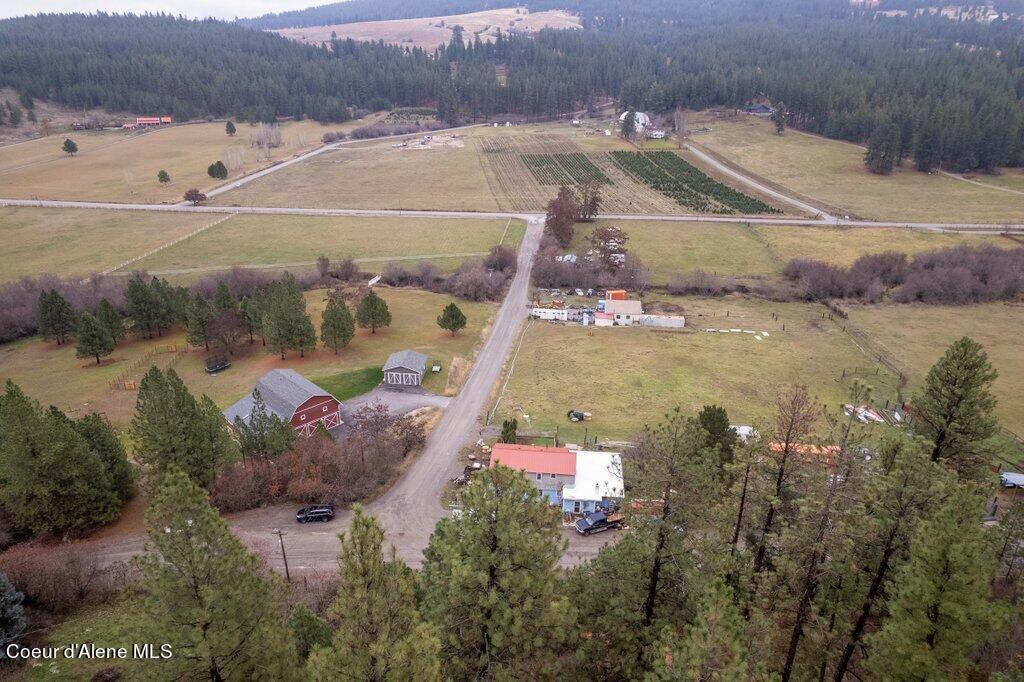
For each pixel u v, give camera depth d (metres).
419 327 107.31
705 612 21.25
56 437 48.00
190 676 24.59
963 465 47.25
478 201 187.50
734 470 32.16
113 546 49.19
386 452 64.19
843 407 31.55
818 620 29.75
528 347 100.50
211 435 55.59
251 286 118.38
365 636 20.61
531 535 24.38
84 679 32.16
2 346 102.19
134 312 101.94
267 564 47.91
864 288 121.81
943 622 26.20
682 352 98.44
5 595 33.88
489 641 24.16
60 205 181.25
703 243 150.88
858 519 28.70
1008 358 94.31
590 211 164.88
